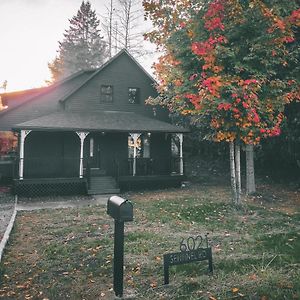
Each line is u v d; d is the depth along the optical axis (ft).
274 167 68.80
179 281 17.92
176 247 24.76
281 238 26.84
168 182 66.33
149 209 41.16
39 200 51.01
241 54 39.29
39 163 63.46
